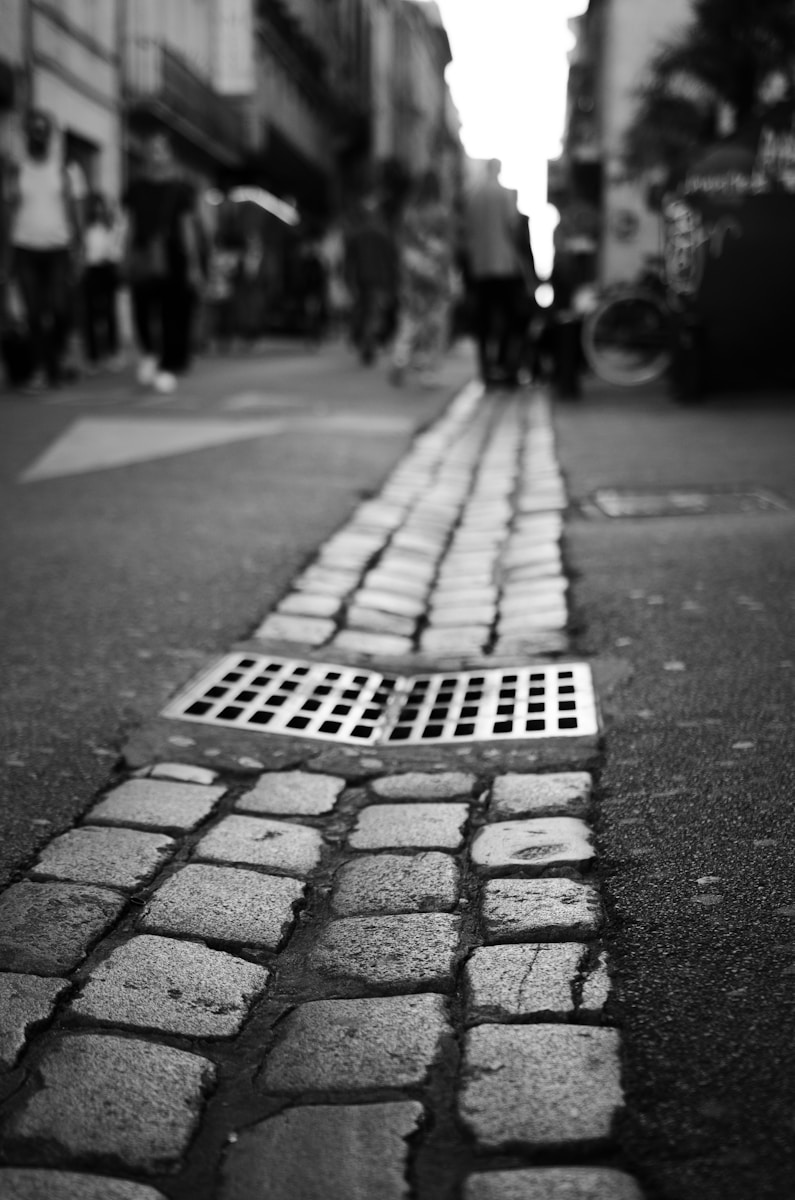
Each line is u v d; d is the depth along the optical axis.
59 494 7.70
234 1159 1.97
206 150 40.25
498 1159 1.95
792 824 3.09
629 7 33.25
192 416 11.88
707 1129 2.00
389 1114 2.04
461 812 3.29
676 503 7.25
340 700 4.24
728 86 18.38
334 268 41.75
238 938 2.65
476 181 15.61
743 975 2.43
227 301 26.06
